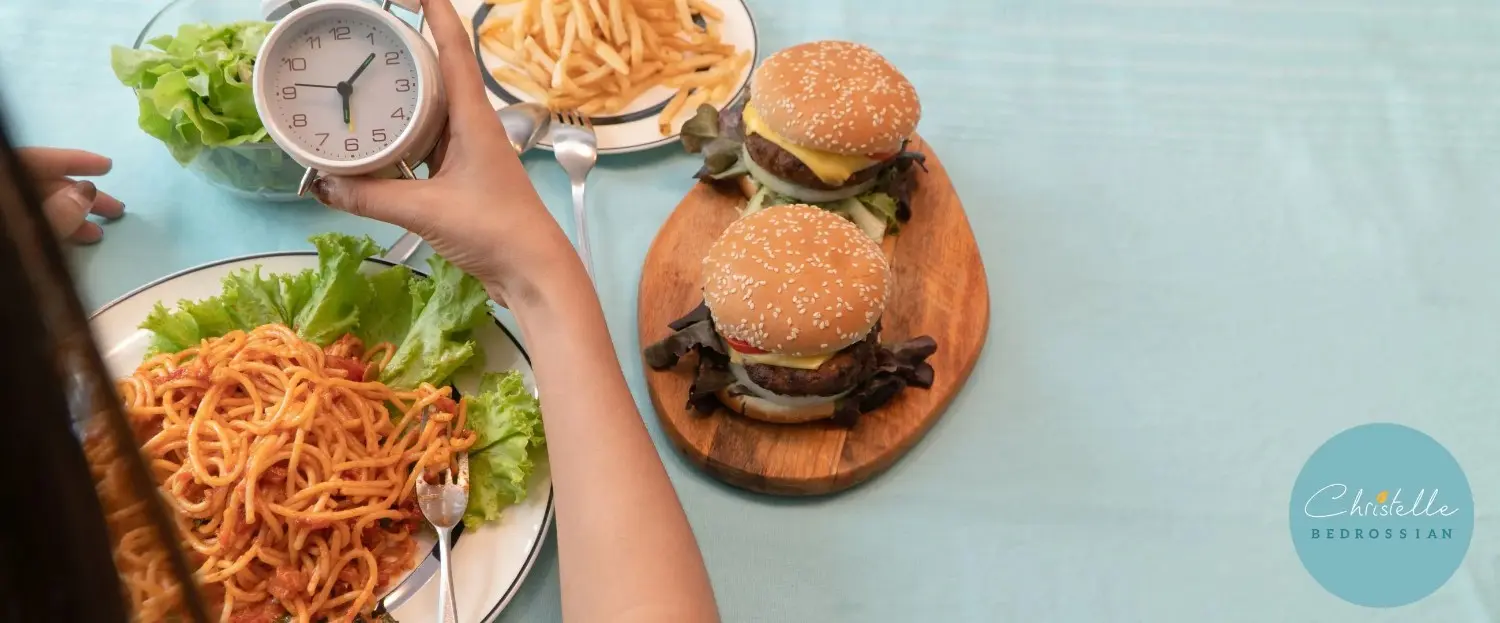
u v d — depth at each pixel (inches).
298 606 44.2
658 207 65.4
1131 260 66.6
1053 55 75.2
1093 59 75.4
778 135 61.2
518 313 48.1
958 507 55.2
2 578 15.5
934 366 58.8
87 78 63.1
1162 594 53.2
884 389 55.0
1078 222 67.9
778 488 53.9
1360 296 65.8
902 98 60.9
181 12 57.7
